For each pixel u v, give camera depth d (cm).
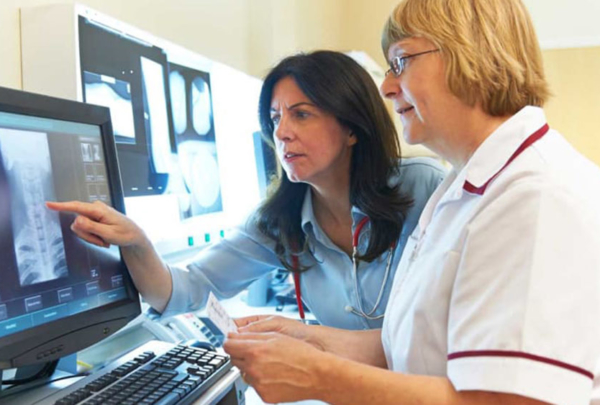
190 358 87
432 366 71
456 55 70
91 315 83
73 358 91
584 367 53
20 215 73
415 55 74
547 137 69
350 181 118
